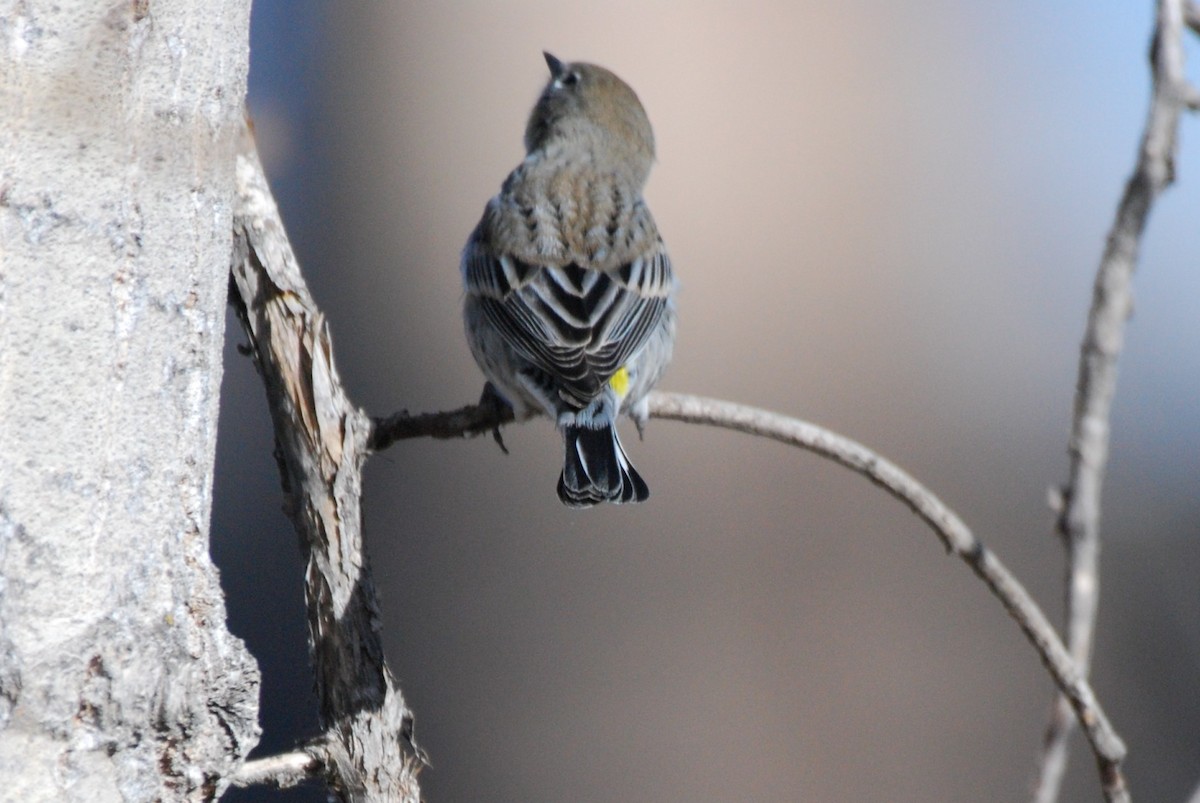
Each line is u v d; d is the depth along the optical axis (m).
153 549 4.23
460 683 12.69
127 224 4.12
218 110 4.42
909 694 12.79
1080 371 6.66
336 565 5.62
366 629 5.62
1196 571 13.41
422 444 12.91
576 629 12.86
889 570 13.00
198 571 4.36
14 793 3.98
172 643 4.27
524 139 10.64
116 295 4.11
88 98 4.03
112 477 4.12
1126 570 13.47
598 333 8.58
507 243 9.02
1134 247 6.62
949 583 12.97
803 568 12.96
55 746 4.05
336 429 5.66
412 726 5.75
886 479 6.81
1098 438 6.62
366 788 5.52
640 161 10.30
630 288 8.91
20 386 3.98
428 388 13.12
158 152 4.20
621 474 8.15
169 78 4.23
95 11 4.03
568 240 9.03
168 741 4.31
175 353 4.28
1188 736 12.52
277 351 5.61
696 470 12.97
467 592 12.80
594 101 10.26
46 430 4.01
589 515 12.96
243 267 5.59
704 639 12.82
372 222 13.24
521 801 12.52
